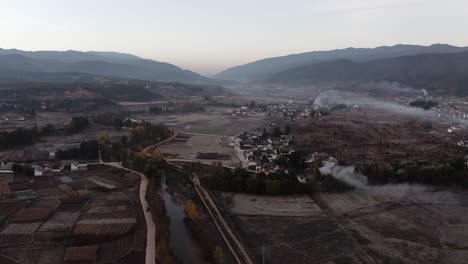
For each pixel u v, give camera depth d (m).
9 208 141.38
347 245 118.75
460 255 113.12
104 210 141.25
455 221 136.62
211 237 121.94
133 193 161.12
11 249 111.50
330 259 110.56
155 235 120.31
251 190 162.38
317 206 149.50
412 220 137.38
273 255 112.44
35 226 126.62
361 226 132.12
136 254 110.06
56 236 119.94
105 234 121.62
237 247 116.25
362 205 151.00
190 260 108.81
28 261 105.25
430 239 123.12
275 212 143.62
